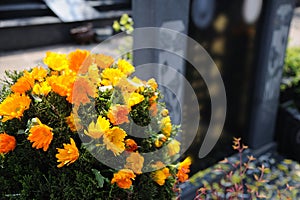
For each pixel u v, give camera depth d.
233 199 2.06
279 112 3.31
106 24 6.54
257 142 3.18
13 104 1.09
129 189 1.10
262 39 2.81
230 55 2.71
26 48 5.65
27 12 6.15
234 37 2.67
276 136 3.38
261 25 2.79
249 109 3.08
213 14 2.44
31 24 5.62
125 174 1.05
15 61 4.70
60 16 6.07
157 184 1.24
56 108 1.12
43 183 1.13
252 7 2.67
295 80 3.29
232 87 2.86
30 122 1.09
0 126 1.18
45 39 5.84
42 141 1.02
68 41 6.05
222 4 2.48
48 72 1.25
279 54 2.94
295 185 2.74
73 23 6.06
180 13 2.07
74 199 1.08
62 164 1.02
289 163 2.94
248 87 2.98
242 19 2.65
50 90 1.13
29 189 1.11
